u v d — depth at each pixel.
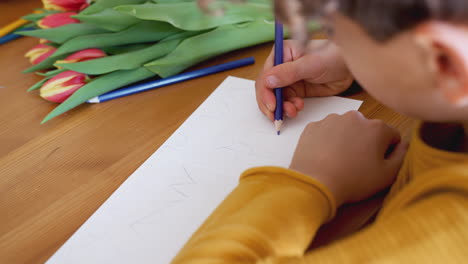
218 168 0.52
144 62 0.66
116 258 0.43
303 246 0.36
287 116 0.58
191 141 0.56
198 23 0.66
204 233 0.37
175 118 0.60
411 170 0.40
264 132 0.56
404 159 0.44
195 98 0.64
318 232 0.43
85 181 0.52
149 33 0.69
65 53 0.67
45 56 0.69
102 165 0.54
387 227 0.30
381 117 0.56
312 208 0.38
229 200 0.40
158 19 0.64
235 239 0.34
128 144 0.57
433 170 0.30
